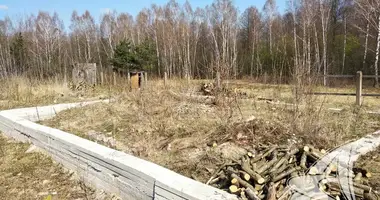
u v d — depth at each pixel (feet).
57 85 36.76
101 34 111.86
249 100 22.62
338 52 72.13
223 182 9.43
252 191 8.05
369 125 16.05
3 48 91.61
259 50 86.43
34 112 21.06
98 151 11.15
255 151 11.34
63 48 104.83
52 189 11.35
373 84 52.49
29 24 109.81
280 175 8.80
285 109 16.01
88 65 47.37
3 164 13.75
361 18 67.26
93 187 11.28
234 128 13.56
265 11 94.48
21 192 11.18
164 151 12.76
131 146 13.71
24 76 39.65
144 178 9.05
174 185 8.20
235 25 92.94
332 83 30.32
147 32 104.47
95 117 19.93
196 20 101.60
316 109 14.69
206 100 21.67
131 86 30.01
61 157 13.19
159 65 82.23
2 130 19.51
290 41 76.48
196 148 12.64
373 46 63.98
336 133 13.03
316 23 72.90
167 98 21.99
